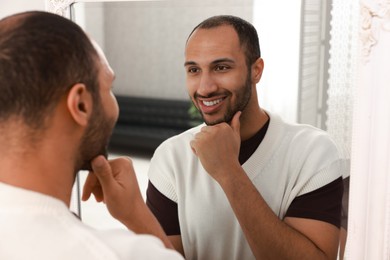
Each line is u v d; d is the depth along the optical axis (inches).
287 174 31.4
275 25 30.2
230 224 32.9
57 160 16.6
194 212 33.6
